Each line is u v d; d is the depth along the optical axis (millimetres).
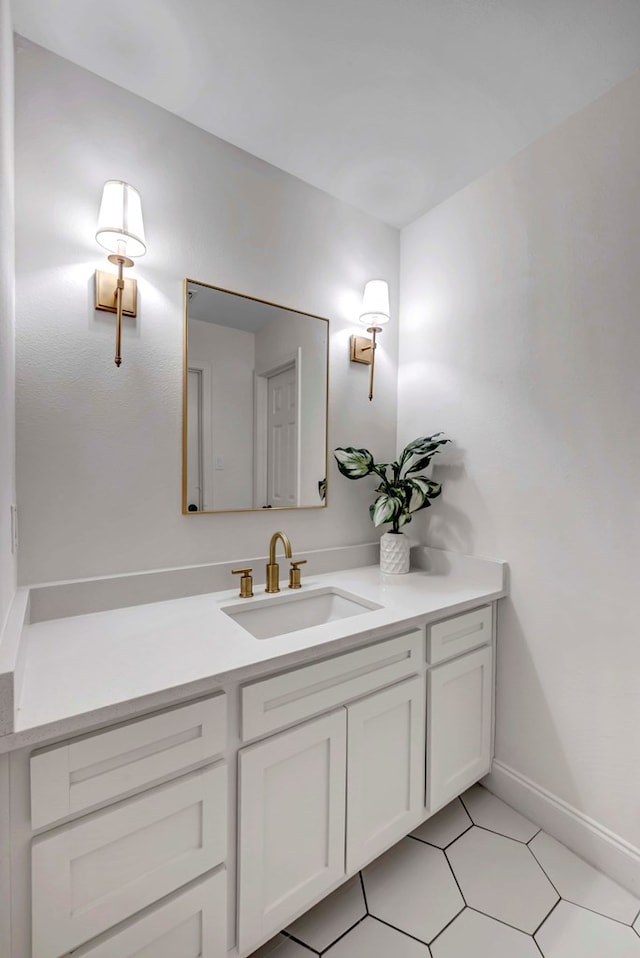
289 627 1502
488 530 1678
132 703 808
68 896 761
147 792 842
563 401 1446
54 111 1207
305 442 1750
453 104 1374
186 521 1456
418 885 1271
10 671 698
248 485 1588
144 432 1362
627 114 1278
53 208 1205
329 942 1109
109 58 1224
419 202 1866
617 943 1106
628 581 1298
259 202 1605
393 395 2059
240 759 953
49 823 748
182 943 893
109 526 1308
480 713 1570
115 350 1303
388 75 1278
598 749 1362
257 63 1238
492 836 1458
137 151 1339
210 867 921
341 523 1889
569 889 1267
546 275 1492
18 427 1157
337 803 1128
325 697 1103
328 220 1807
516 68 1249
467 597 1496
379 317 1818
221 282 1514
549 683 1491
